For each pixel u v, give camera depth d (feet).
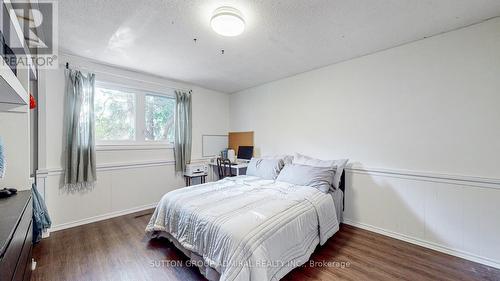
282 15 6.13
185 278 5.83
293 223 5.96
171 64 10.02
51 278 5.76
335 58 9.40
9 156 5.66
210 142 14.66
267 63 9.97
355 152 9.41
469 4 5.68
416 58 7.76
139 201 11.30
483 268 6.22
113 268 6.25
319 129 10.68
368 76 8.98
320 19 6.35
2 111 5.62
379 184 8.63
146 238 8.11
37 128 8.35
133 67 10.41
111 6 5.68
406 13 6.08
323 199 7.72
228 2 5.53
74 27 6.73
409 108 7.94
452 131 7.06
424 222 7.54
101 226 9.25
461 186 6.84
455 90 7.00
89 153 9.32
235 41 7.75
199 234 5.73
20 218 3.71
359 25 6.70
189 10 5.88
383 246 7.54
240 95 15.03
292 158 11.28
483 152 6.54
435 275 5.91
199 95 14.03
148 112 11.88
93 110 9.48
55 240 7.92
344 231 8.79
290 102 11.95
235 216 5.67
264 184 9.18
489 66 6.43
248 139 14.32
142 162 11.37
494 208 6.31
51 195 8.69
